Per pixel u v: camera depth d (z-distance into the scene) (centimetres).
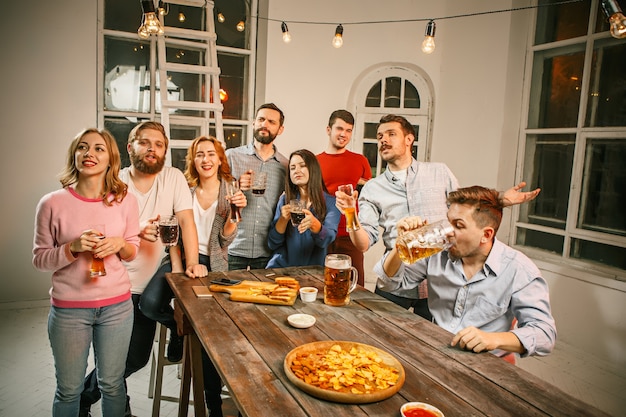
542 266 358
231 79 438
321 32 433
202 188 259
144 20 249
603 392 282
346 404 107
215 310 166
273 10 417
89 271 171
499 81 393
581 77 350
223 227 246
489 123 403
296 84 432
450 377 122
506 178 401
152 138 215
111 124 404
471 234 160
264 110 293
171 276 207
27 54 360
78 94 379
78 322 172
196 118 414
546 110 379
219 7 428
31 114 366
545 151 380
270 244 265
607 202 336
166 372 286
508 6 384
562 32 362
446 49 436
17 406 239
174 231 193
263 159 300
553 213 376
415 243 150
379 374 119
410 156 271
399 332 152
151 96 411
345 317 164
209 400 214
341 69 441
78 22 373
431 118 453
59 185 382
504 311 165
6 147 362
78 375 176
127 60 404
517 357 326
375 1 436
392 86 454
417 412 103
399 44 441
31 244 378
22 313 367
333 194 351
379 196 272
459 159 429
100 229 164
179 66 367
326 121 445
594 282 320
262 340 141
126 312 185
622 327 304
